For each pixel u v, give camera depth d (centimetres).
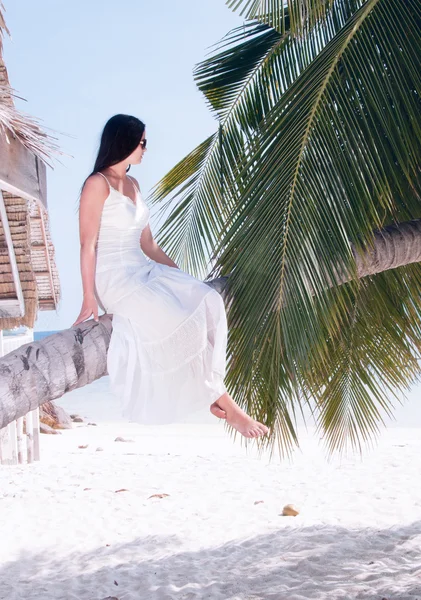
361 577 504
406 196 470
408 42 405
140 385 288
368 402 548
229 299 364
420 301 543
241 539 654
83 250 297
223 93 573
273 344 360
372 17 409
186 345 290
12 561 616
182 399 288
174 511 777
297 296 361
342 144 390
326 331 503
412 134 412
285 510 741
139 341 290
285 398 382
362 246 416
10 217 898
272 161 386
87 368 272
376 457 1121
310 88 394
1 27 464
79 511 788
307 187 372
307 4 425
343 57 401
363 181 378
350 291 526
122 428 2083
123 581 548
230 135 567
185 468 1052
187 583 529
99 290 304
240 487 898
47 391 247
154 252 357
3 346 1054
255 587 507
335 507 770
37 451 1212
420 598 445
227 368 379
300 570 536
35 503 830
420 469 988
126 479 967
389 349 543
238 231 377
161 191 593
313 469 1020
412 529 645
